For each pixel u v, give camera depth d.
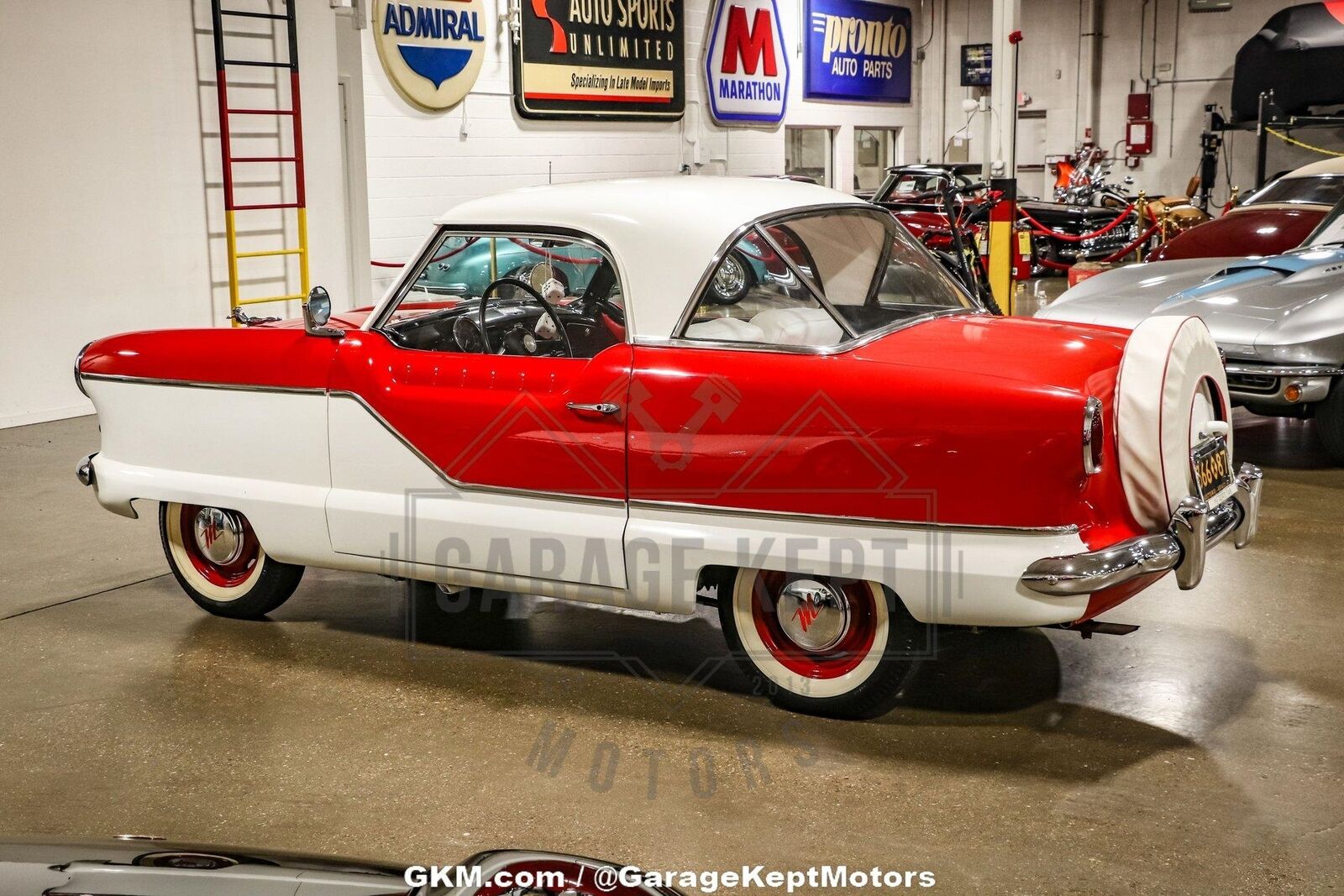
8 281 8.24
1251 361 6.07
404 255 12.41
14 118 8.18
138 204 8.99
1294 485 6.00
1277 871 2.68
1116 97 20.61
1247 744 3.30
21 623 4.45
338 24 11.40
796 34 18.12
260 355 4.06
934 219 13.62
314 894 1.41
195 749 3.41
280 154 10.03
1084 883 2.65
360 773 3.25
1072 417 3.02
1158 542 3.14
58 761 3.35
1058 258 16.36
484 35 12.87
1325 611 4.28
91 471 4.44
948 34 21.19
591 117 14.34
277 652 4.14
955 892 2.63
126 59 8.80
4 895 1.33
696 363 3.41
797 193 3.84
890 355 3.29
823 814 2.99
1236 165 19.53
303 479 4.04
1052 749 3.30
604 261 4.11
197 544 4.46
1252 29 19.22
